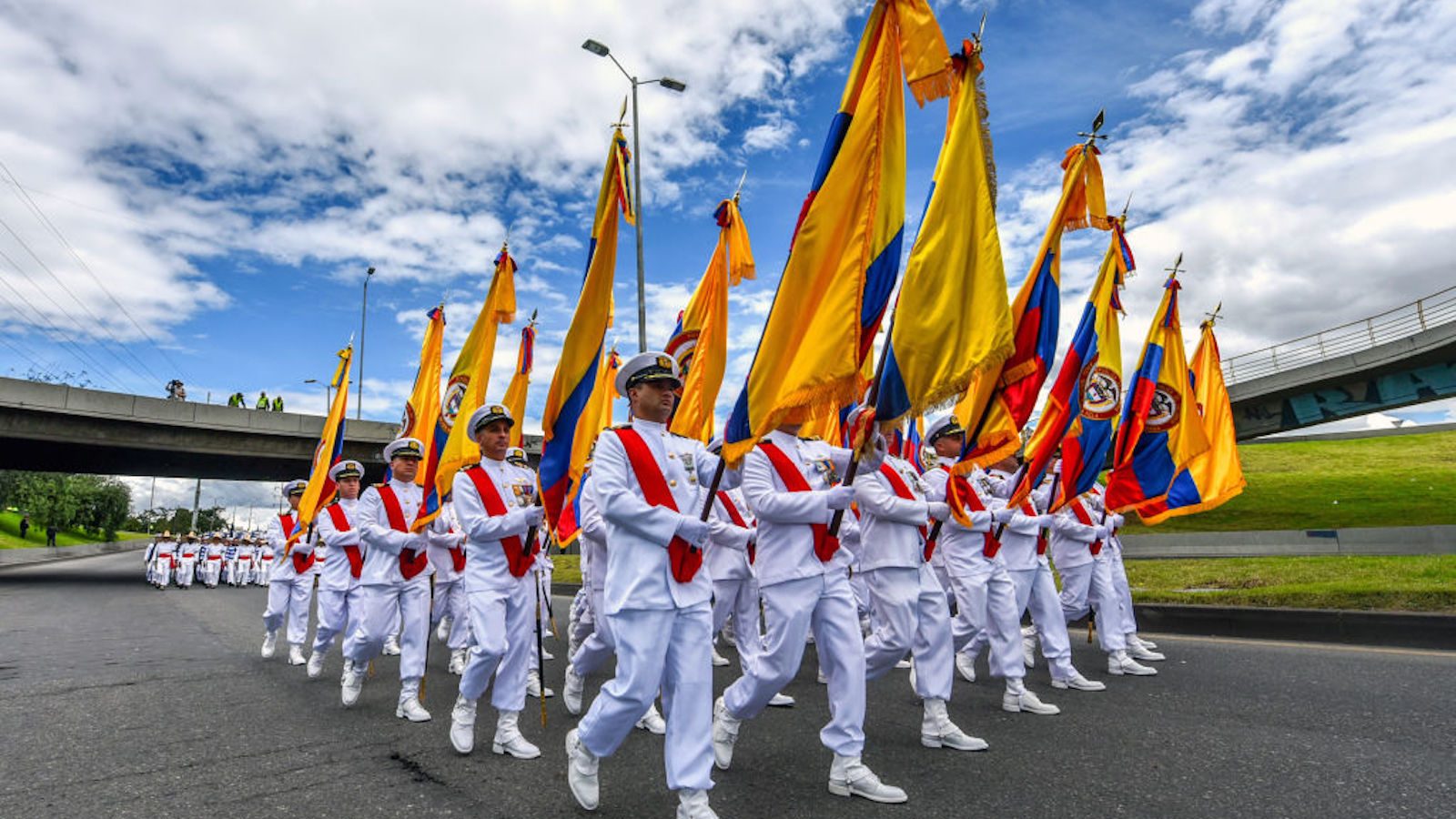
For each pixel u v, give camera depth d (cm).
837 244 438
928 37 438
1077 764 433
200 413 2539
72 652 931
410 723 558
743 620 743
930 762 444
